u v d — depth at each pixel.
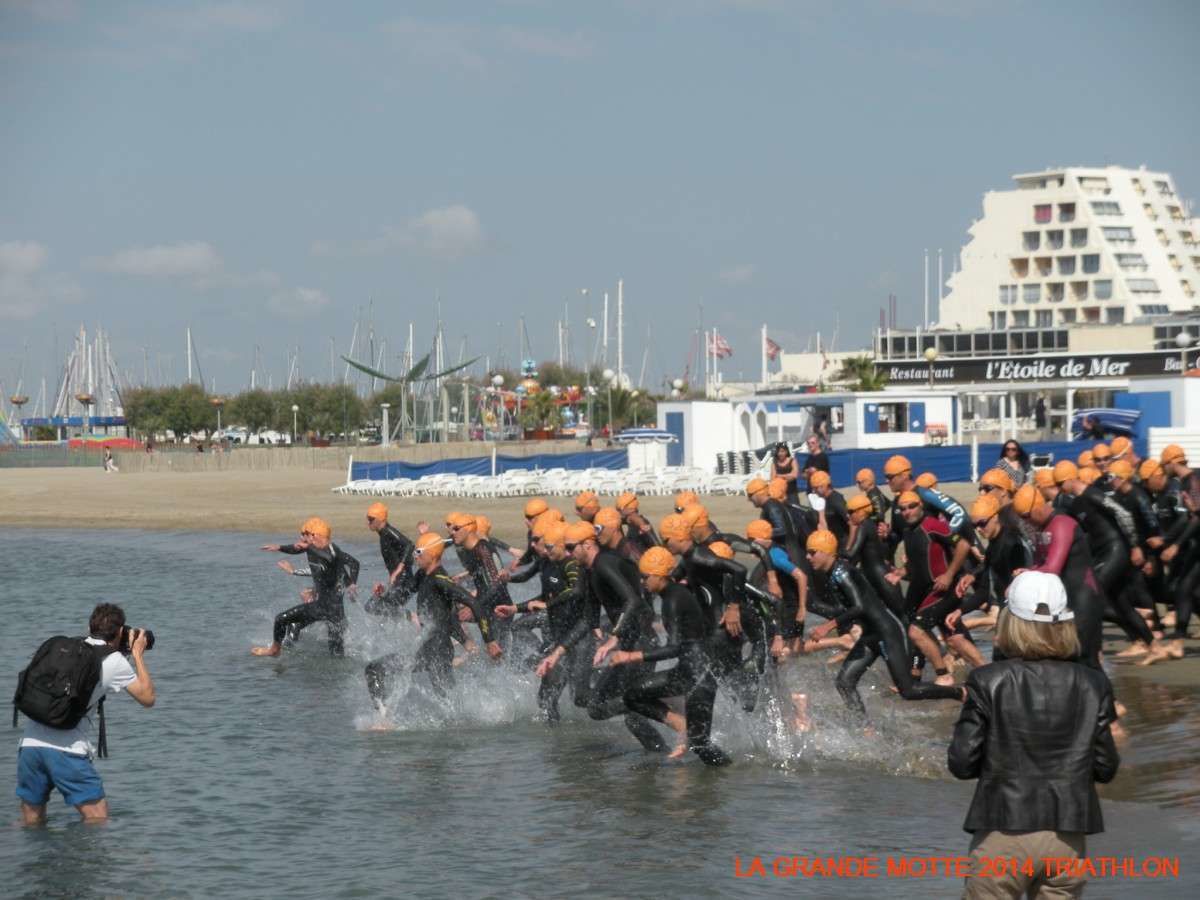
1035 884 7.90
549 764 15.80
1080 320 180.50
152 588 35.78
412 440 146.88
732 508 50.44
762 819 13.30
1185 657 20.80
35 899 11.45
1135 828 12.35
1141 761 14.59
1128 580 20.25
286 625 23.91
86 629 28.64
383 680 18.27
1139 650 21.06
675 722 15.68
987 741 7.78
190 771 15.75
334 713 18.97
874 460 55.94
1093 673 7.81
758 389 116.38
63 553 46.69
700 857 12.16
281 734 17.67
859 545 16.16
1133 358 100.38
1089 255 180.00
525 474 64.12
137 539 51.75
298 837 13.12
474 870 11.99
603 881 11.61
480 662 19.86
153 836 13.16
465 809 13.98
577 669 16.81
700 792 14.35
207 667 22.92
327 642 25.50
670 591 15.23
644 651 15.31
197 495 72.88
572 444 117.50
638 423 164.88
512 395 145.25
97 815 13.67
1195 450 42.28
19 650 25.81
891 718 17.36
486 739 17.14
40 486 84.75
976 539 18.44
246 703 19.78
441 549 18.30
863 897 11.04
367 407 193.88
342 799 14.45
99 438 179.50
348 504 62.38
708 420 71.31
